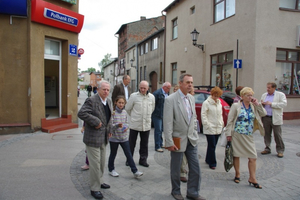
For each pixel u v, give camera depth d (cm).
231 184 406
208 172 461
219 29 1244
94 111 350
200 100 861
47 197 348
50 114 945
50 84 1104
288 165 504
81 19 876
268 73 1022
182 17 1659
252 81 1016
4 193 356
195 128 354
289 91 1095
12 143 633
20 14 713
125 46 3691
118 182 411
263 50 1009
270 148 589
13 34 722
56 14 779
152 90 2495
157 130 602
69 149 592
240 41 1088
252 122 399
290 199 355
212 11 1320
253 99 395
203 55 1398
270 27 1012
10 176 420
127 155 424
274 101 563
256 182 392
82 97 3181
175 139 336
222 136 424
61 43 873
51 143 644
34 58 749
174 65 1856
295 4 1066
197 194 346
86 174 438
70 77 883
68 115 883
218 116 480
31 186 382
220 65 1264
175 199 351
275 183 411
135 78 3080
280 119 559
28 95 748
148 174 449
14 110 736
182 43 1669
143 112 480
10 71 725
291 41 1049
